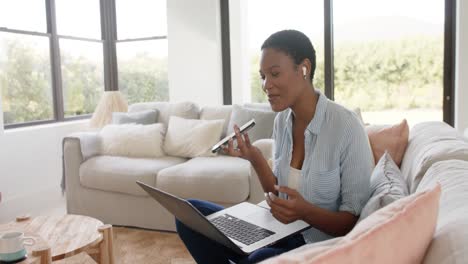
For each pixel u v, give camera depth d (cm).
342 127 129
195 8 450
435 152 141
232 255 152
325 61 412
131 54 510
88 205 321
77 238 186
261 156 150
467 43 350
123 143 335
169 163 315
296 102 134
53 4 432
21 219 213
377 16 393
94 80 496
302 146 141
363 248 60
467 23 348
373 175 146
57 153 412
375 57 396
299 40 125
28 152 376
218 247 154
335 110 132
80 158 323
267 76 128
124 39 510
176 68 464
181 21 457
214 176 275
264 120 323
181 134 338
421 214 71
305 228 134
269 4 436
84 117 476
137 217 306
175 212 141
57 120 438
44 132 395
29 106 406
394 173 140
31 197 377
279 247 142
